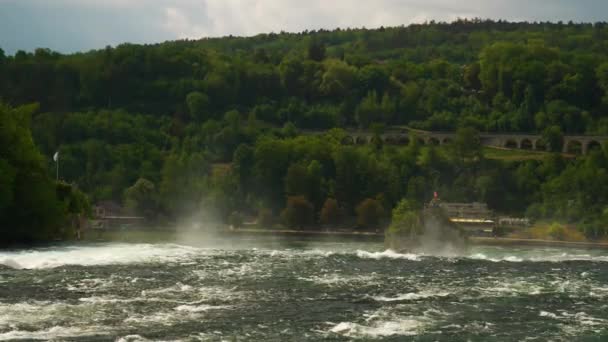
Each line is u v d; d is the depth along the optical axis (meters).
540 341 65.81
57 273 91.00
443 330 68.50
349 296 82.62
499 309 77.88
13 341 60.31
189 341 62.19
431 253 140.75
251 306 75.88
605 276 103.19
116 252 115.31
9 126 134.25
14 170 129.25
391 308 76.88
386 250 144.75
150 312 71.50
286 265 106.56
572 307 79.81
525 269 109.31
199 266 101.94
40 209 133.88
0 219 128.88
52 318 67.88
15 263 96.38
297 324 69.06
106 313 70.44
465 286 91.69
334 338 64.62
